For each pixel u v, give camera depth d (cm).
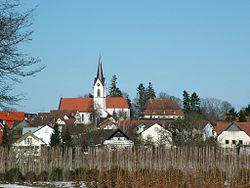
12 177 4456
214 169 3697
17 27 1323
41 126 9731
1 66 1316
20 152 4891
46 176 4575
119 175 3500
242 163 3778
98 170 4156
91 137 7550
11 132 7062
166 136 6544
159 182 3244
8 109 1389
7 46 1314
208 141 6228
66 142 6862
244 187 3058
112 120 11031
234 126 8288
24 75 1367
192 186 3153
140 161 4394
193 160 4206
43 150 4778
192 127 6538
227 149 4391
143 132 8638
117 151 4547
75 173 4500
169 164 4200
